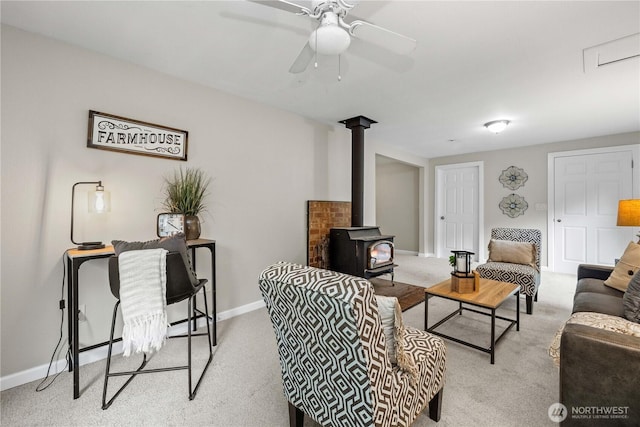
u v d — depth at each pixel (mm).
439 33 1852
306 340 1128
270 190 3209
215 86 2695
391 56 2139
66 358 1964
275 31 1861
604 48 2018
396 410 1116
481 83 2584
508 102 3029
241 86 2691
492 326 2014
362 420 1048
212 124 2723
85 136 2043
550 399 1636
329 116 3549
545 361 2033
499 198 5336
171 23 1778
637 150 4102
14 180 1793
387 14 1666
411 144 4969
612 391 1067
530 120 3619
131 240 2244
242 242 2965
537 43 1958
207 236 2703
